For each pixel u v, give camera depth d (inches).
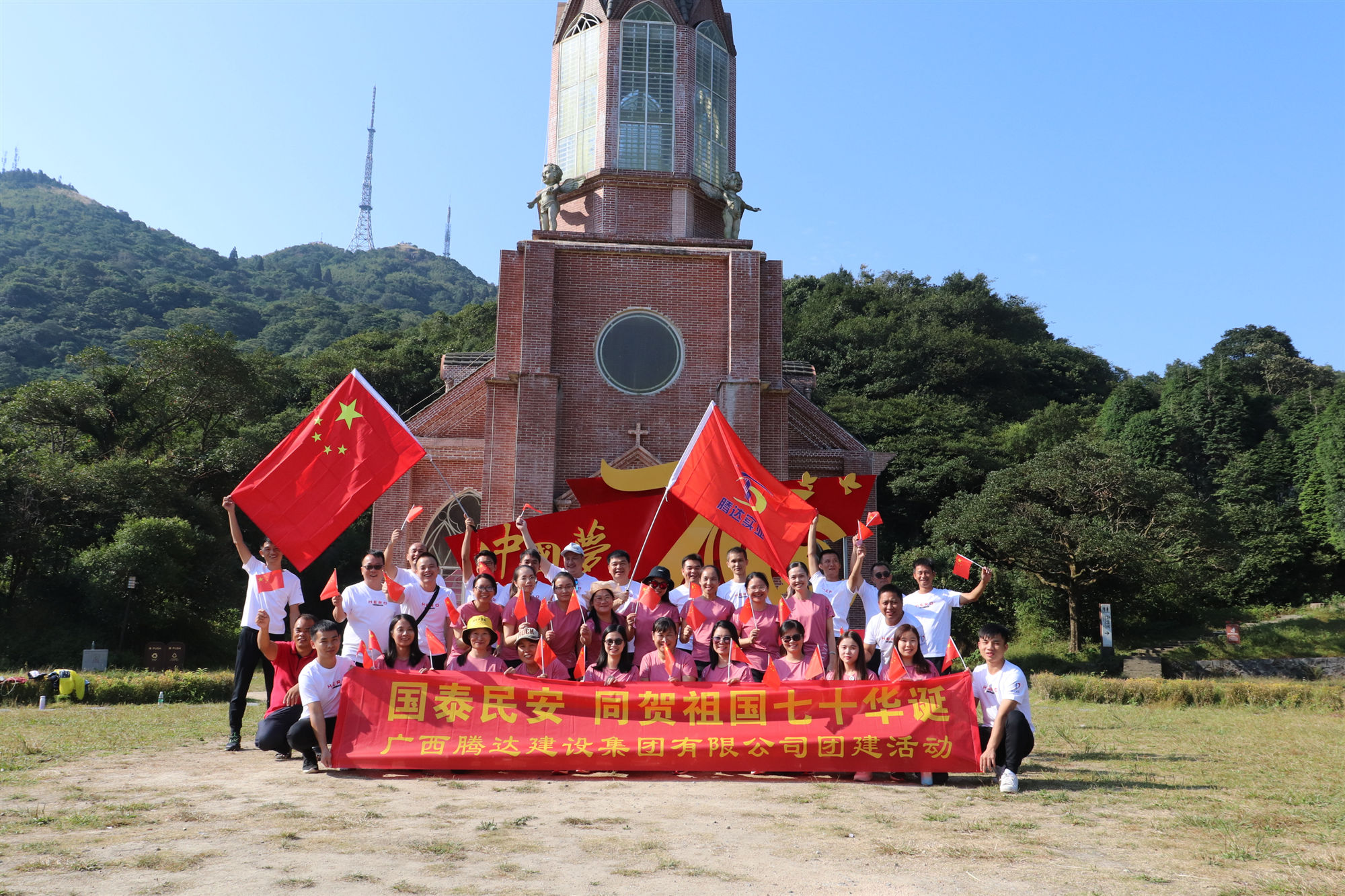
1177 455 2566.4
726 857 227.0
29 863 210.2
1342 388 2469.2
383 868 211.5
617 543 629.9
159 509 1622.8
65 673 783.1
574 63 1047.0
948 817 279.3
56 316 4284.0
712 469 449.4
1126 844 246.5
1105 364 3636.8
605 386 925.2
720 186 1027.9
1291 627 1647.4
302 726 350.9
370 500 421.4
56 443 1841.8
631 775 348.5
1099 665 1396.4
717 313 946.1
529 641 375.2
